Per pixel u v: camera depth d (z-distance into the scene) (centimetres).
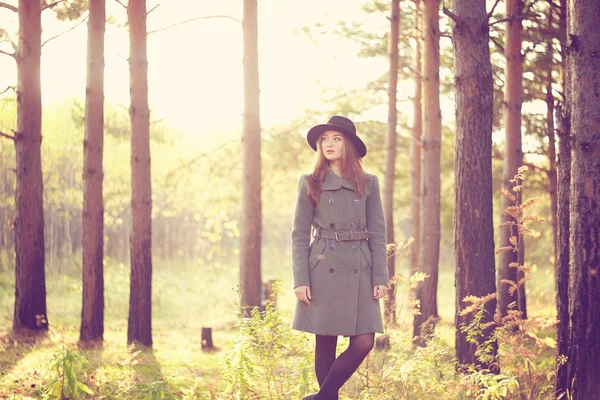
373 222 363
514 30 894
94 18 838
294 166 1536
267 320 418
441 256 2828
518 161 892
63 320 1084
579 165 405
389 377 441
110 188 1873
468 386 409
